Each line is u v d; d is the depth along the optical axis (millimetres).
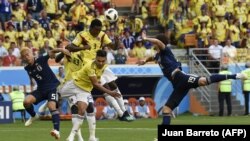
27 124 26266
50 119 39562
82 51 25297
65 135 28891
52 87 24641
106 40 25656
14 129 32594
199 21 48688
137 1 52844
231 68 46281
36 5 48094
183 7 50688
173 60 24375
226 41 47062
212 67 46656
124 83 44844
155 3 52062
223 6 50250
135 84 44969
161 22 51281
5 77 41969
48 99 24516
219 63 46375
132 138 27156
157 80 45156
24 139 27016
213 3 50281
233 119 39938
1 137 27953
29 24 45500
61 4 49500
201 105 45281
